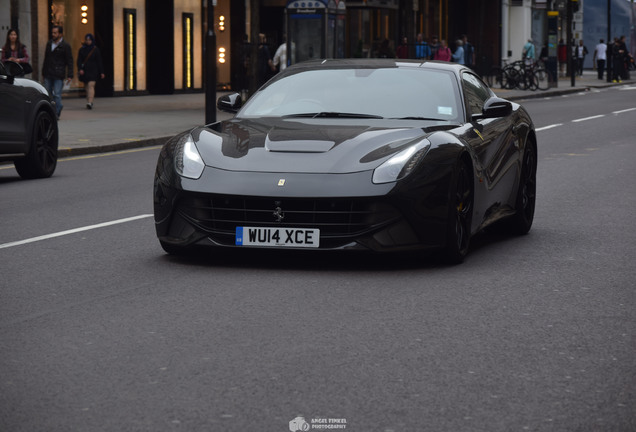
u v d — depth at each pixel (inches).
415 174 297.3
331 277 293.6
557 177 570.3
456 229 310.5
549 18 1764.3
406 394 186.5
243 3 1606.8
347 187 292.5
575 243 359.9
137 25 1423.5
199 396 185.0
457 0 2175.2
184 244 306.3
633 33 3053.6
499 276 297.9
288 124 327.6
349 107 342.3
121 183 547.5
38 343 221.3
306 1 1186.0
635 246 353.7
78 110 1103.6
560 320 244.8
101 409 177.9
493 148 346.3
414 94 346.6
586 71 3002.0
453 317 246.8
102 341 222.8
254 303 260.2
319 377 196.5
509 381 195.0
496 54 2257.6
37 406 179.8
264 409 177.9
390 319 244.1
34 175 575.2
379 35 1791.3
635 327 238.5
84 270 303.6
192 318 243.9
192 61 1537.9
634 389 190.5
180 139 323.0
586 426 170.7
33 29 1215.6
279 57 1262.3
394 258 324.8
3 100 537.3
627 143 779.4
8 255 329.1
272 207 295.7
